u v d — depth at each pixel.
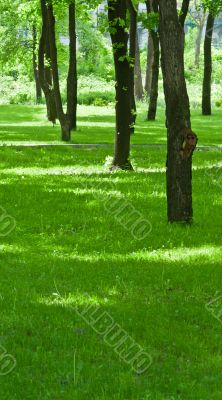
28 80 77.25
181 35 14.01
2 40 59.81
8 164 24.73
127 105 23.41
